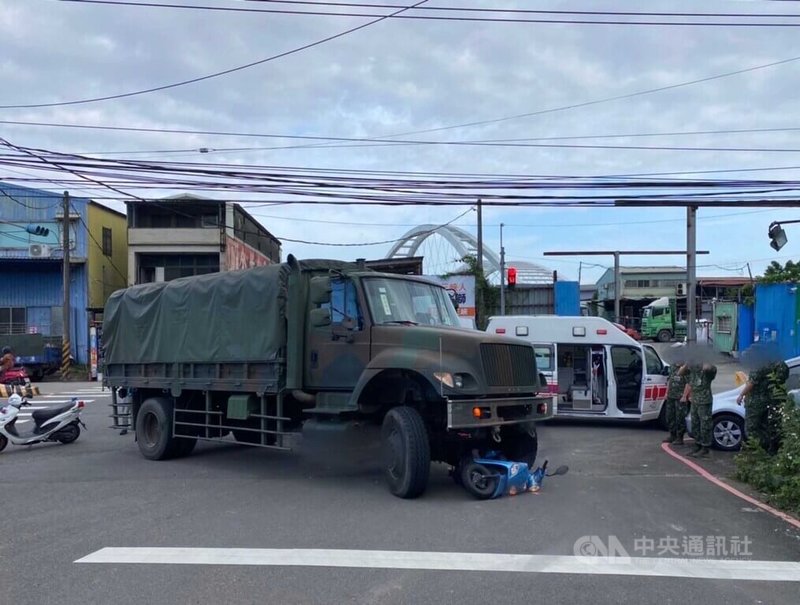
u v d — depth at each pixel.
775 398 9.85
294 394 10.13
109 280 39.72
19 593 5.65
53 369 34.12
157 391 13.01
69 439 14.45
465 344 8.85
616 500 8.55
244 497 9.06
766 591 5.55
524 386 9.39
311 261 10.42
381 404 9.57
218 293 11.29
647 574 5.93
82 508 8.64
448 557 6.38
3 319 37.38
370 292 9.77
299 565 6.19
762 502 8.43
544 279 50.81
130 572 6.10
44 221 36.97
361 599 5.38
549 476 10.02
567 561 6.26
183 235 38.25
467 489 8.92
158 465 11.80
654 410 15.21
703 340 12.25
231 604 5.32
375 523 7.61
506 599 5.36
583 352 15.80
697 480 9.75
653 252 29.91
